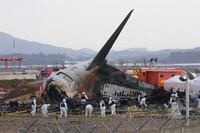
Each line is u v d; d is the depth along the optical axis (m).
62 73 125.19
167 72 155.12
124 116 103.81
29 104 118.94
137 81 133.75
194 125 78.06
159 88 131.12
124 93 132.50
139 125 86.31
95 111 111.25
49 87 121.12
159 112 109.88
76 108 111.75
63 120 96.31
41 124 89.75
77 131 76.81
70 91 123.94
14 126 87.75
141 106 119.25
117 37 128.88
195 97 128.88
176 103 107.62
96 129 77.44
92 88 129.50
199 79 131.25
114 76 132.00
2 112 110.31
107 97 130.12
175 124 86.00
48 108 109.56
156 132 71.44
